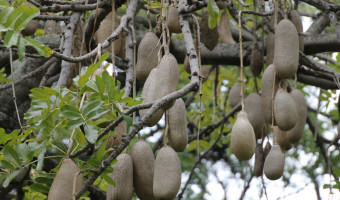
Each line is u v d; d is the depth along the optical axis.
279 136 2.53
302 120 2.46
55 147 2.03
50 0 2.71
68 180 1.71
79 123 1.84
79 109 1.87
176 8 2.50
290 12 2.78
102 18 3.06
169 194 1.85
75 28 2.77
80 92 1.94
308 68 3.72
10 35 1.95
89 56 2.10
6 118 3.44
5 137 2.05
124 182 1.87
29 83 3.46
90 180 1.75
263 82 2.34
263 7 2.75
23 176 2.27
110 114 2.01
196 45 2.73
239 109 3.84
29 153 2.01
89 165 1.94
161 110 1.91
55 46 3.39
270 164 2.27
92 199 3.05
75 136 2.08
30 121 2.09
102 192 3.05
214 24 2.28
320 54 4.04
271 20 2.78
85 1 2.82
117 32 2.19
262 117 2.57
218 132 4.45
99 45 2.08
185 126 2.00
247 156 1.96
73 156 1.80
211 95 4.79
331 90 3.88
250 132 1.96
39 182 2.06
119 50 2.72
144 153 1.91
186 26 2.20
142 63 2.25
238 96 3.78
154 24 3.66
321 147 3.89
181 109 2.00
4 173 2.15
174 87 1.96
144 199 1.90
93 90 1.92
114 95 1.90
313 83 3.66
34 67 3.46
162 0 2.28
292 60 2.26
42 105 2.07
